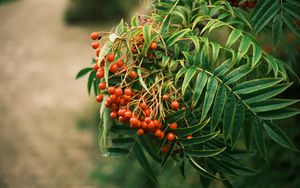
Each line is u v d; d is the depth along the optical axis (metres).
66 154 2.46
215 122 0.56
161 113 0.57
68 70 3.68
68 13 4.92
